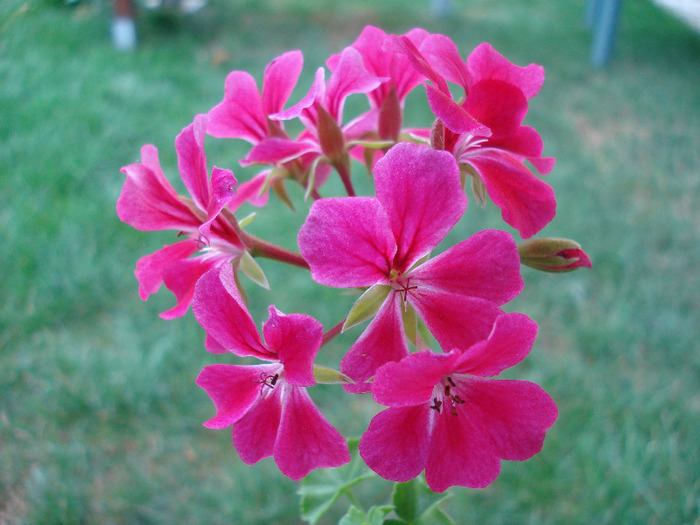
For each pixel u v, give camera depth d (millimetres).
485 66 141
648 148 648
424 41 135
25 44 692
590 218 514
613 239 491
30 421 344
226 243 143
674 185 577
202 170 131
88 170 522
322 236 106
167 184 146
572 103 752
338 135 150
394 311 116
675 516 308
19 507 306
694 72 870
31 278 412
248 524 302
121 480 321
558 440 339
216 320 117
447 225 109
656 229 513
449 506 313
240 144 584
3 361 365
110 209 479
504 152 140
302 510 185
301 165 163
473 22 1055
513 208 135
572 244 144
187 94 687
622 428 349
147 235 465
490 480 116
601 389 368
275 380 122
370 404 363
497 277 111
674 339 405
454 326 113
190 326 394
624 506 308
